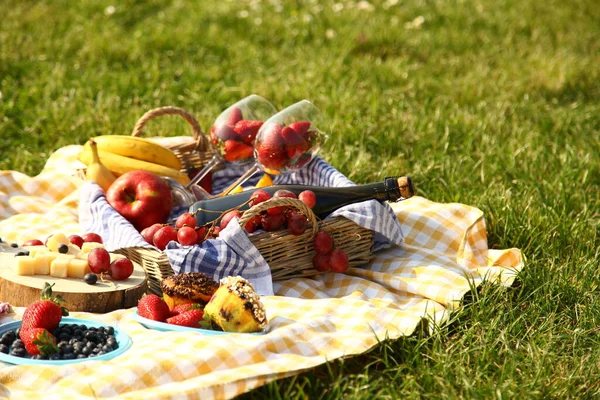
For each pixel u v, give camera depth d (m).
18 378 1.46
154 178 1.88
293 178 2.02
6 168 2.25
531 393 1.52
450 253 1.89
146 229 1.77
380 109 2.58
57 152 2.20
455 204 1.96
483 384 1.54
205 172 2.00
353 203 1.81
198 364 1.49
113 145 1.99
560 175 2.15
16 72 2.77
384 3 3.96
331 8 3.79
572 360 1.61
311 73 2.84
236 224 1.69
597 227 1.97
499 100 2.67
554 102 2.75
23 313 1.60
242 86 2.73
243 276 1.70
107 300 1.64
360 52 3.24
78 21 3.41
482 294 1.72
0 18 3.33
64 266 1.66
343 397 1.51
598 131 2.50
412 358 1.58
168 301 1.62
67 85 2.67
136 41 3.13
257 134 1.91
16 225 1.91
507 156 2.29
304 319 1.62
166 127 2.41
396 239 1.83
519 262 1.84
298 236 1.74
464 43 3.45
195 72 2.86
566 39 3.54
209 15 3.61
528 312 1.70
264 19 3.60
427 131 2.43
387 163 2.27
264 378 1.48
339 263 1.75
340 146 2.33
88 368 1.48
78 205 1.99
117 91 2.65
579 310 1.71
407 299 1.73
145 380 1.47
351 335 1.58
